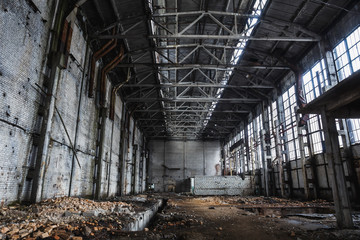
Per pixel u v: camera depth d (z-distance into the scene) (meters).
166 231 7.35
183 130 45.66
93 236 5.88
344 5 14.67
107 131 18.45
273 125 25.89
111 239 5.85
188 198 25.23
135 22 15.33
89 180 15.16
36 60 9.22
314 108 8.51
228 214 11.35
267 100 27.45
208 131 46.44
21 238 4.91
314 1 14.59
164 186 46.22
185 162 47.56
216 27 19.25
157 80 23.67
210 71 25.94
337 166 7.69
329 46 16.47
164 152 47.97
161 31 19.20
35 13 9.12
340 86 6.79
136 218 9.02
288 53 20.12
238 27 19.06
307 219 9.79
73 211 8.09
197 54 22.94
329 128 7.97
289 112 22.61
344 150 15.45
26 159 8.69
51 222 6.35
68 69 11.75
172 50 22.05
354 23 14.27
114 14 14.59
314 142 19.44
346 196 7.49
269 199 21.44
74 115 12.65
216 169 47.34
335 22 15.77
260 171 31.02
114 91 20.05
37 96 9.33
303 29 16.62
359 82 6.52
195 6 17.06
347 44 14.95
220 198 23.56
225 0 16.48
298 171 21.59
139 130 37.62
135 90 26.41
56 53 10.24
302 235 6.66
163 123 40.69
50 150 10.05
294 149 22.22
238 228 7.84
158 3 16.45
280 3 15.10
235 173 40.72
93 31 15.09
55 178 10.62
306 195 19.19
